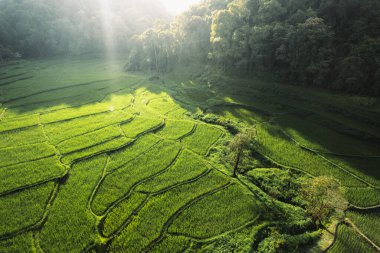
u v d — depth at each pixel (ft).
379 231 109.19
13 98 233.76
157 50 338.34
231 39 275.39
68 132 173.58
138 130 177.88
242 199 120.26
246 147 132.26
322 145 164.76
